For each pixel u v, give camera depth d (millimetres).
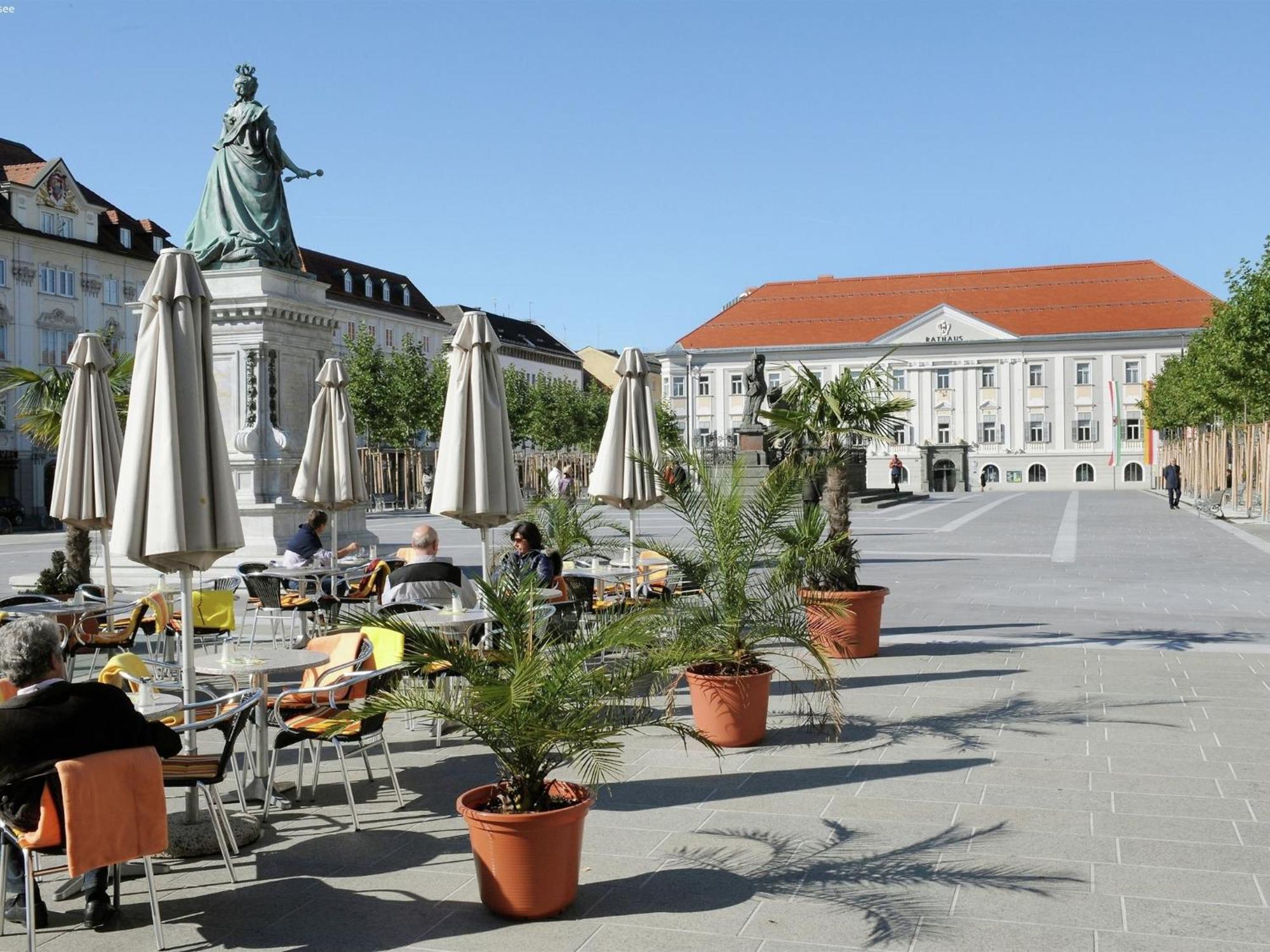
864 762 7152
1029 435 76875
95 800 4293
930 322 78188
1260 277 29484
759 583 7852
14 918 4828
